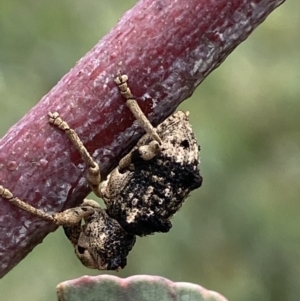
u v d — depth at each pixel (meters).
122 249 0.05
